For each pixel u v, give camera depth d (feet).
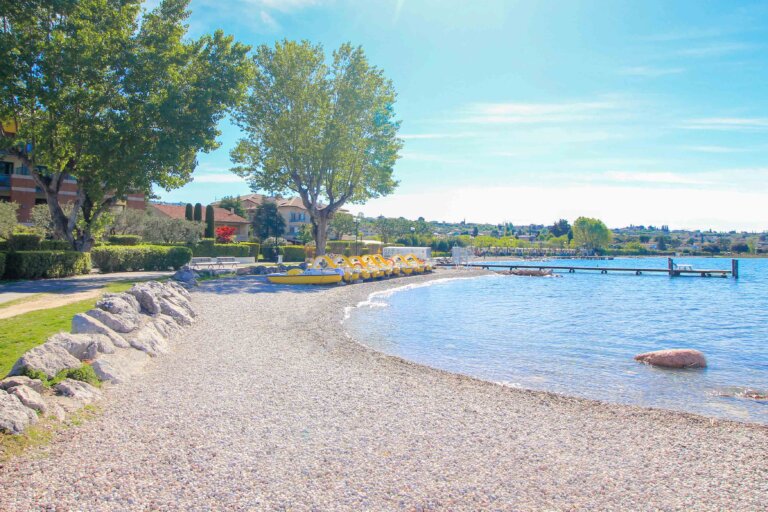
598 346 52.54
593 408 29.66
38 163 85.81
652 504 17.17
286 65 131.85
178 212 261.03
